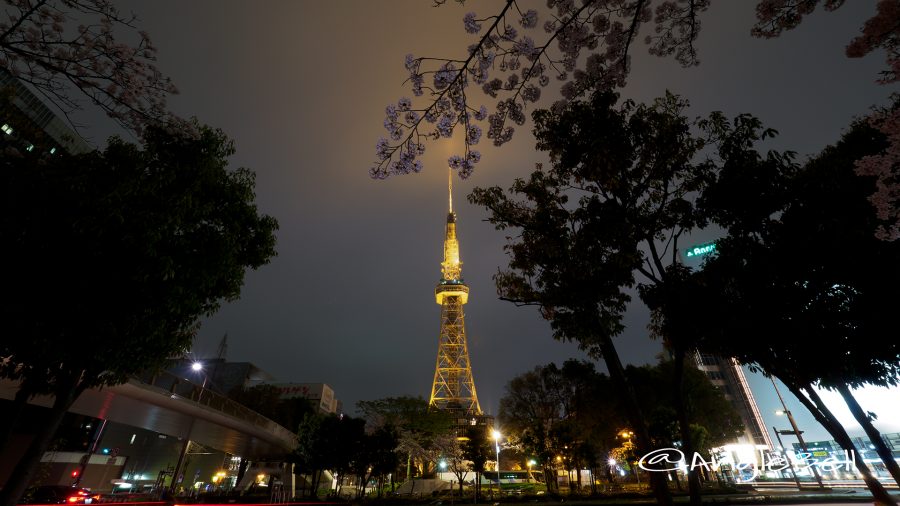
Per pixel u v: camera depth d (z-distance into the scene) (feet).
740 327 36.91
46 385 29.99
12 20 18.75
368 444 119.03
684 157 39.09
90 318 27.66
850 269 32.73
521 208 47.83
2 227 24.84
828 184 34.40
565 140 32.81
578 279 41.09
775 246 36.01
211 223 35.24
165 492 111.34
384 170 17.02
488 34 14.79
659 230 43.27
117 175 28.55
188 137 29.09
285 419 222.89
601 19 15.31
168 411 95.50
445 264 372.99
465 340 319.27
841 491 92.84
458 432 208.33
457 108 16.34
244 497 119.65
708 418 143.84
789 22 13.00
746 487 124.06
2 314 25.70
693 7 15.08
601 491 121.19
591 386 142.31
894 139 12.12
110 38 19.84
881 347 32.37
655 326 45.24
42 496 95.76
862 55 11.21
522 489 150.20
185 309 32.71
